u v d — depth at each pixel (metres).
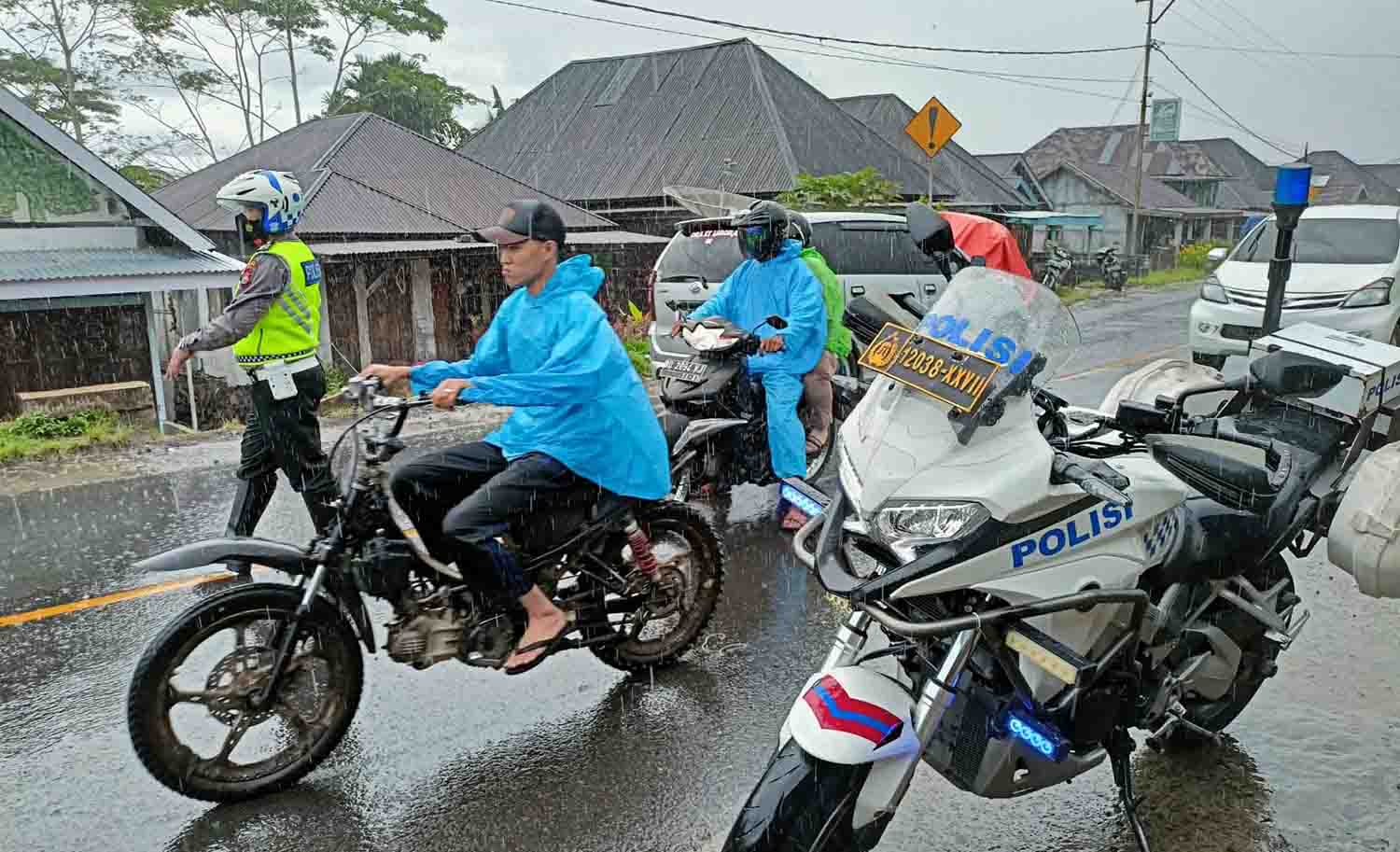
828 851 2.45
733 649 4.57
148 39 30.08
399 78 35.44
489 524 3.47
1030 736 2.62
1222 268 10.64
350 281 17.00
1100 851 3.10
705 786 3.48
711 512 6.71
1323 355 3.75
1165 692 3.10
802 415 6.57
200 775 3.30
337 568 3.42
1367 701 4.02
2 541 6.16
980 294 2.65
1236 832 3.18
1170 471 2.81
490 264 18.31
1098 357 13.66
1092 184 44.09
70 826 3.26
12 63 28.22
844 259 9.61
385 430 3.43
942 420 2.58
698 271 8.93
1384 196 68.56
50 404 12.08
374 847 3.15
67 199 12.73
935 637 2.65
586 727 3.89
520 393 3.38
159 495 7.26
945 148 32.25
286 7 32.22
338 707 3.49
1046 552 2.60
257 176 4.99
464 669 4.39
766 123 23.88
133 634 4.79
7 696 4.16
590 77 28.27
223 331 4.83
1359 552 3.22
